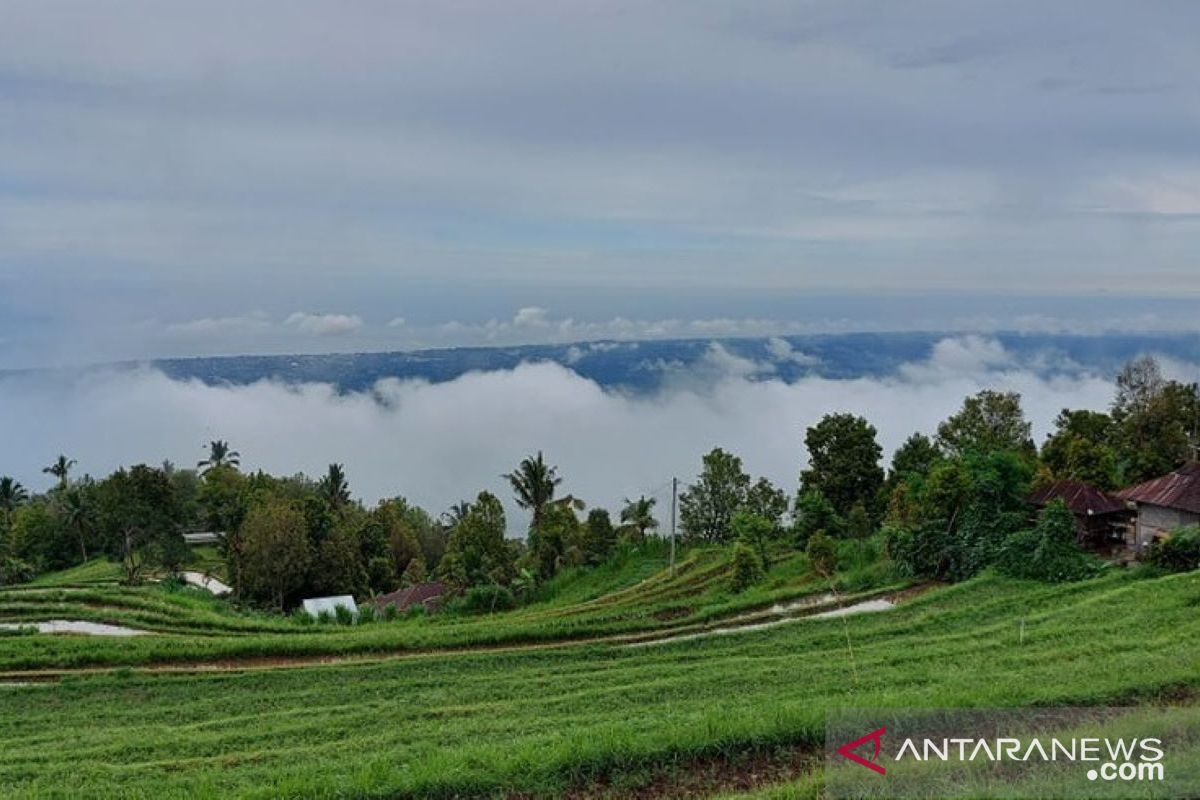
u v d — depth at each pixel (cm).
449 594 5656
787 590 4000
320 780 1534
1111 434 6141
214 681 2711
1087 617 2880
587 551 6400
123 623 3638
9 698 2553
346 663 2948
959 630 3048
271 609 5831
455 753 1647
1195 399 5956
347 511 8800
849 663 2497
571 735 1728
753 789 1458
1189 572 3422
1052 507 3884
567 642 3300
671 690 2303
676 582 5275
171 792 1598
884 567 4303
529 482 6950
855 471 6575
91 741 2088
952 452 6397
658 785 1505
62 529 9019
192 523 9662
